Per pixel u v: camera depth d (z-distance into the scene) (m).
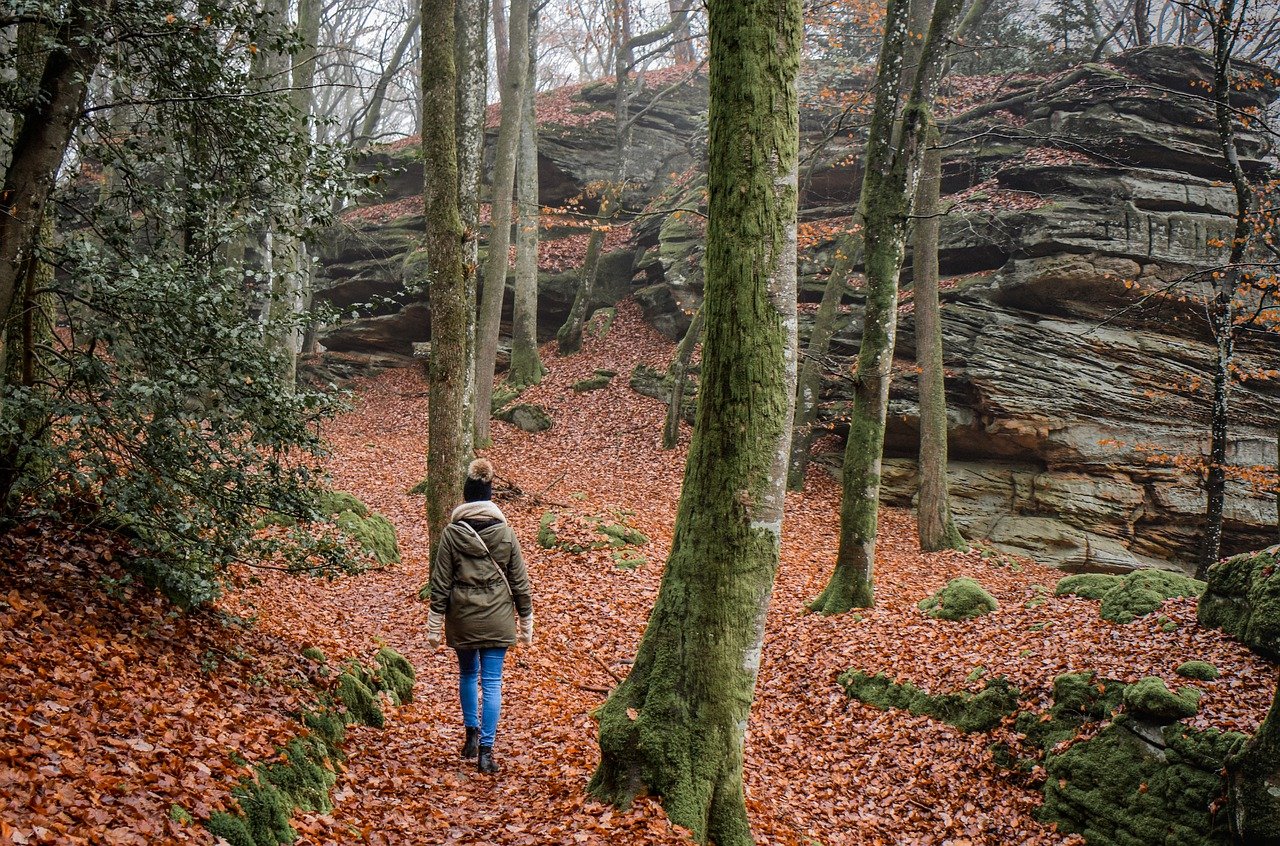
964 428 18.58
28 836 2.85
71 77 5.10
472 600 5.74
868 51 27.03
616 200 25.95
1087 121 20.53
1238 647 7.84
